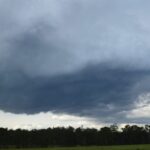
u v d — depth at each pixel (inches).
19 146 7406.5
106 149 4729.3
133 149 4643.2
